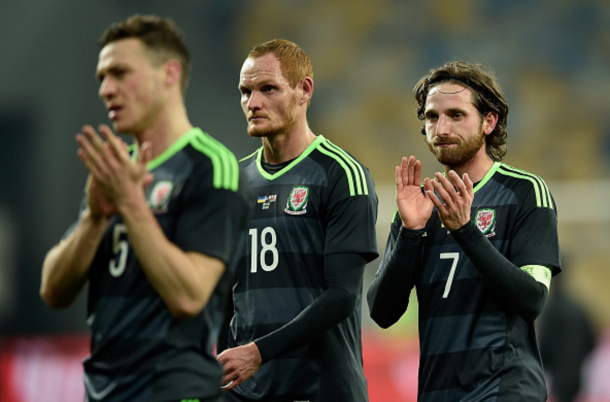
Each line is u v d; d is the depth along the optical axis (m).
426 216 14.02
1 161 49.50
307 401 14.55
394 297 14.45
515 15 76.75
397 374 33.78
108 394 10.04
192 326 10.12
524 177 14.45
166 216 10.12
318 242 14.83
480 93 14.48
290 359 14.65
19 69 50.28
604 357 34.53
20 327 46.41
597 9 76.50
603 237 62.19
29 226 48.50
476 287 13.98
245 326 15.05
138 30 10.24
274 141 15.27
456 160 14.47
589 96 74.25
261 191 15.34
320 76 75.44
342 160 14.97
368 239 14.45
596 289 61.31
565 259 28.20
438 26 76.69
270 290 14.88
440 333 14.19
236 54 67.56
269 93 14.83
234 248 10.44
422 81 15.70
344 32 76.44
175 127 10.52
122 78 10.13
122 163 9.23
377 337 37.66
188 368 10.02
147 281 10.02
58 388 32.47
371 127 73.44
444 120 14.40
